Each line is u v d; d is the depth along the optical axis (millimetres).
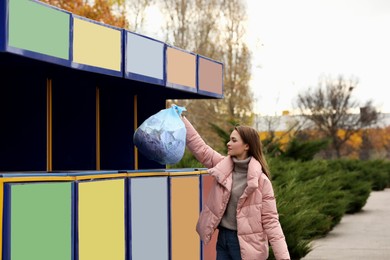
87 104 7703
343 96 80188
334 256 12453
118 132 8164
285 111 62094
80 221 5852
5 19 5266
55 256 5590
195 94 8547
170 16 41656
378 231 16969
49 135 7168
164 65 7527
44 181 5527
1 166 7207
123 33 6789
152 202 7016
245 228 6500
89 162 7719
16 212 5277
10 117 7184
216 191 6641
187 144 7336
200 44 42250
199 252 8031
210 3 42844
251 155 6684
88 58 6266
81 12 17234
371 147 84312
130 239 6598
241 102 44344
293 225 11242
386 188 42219
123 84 7707
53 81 7367
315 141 25469
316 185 17297
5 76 7145
